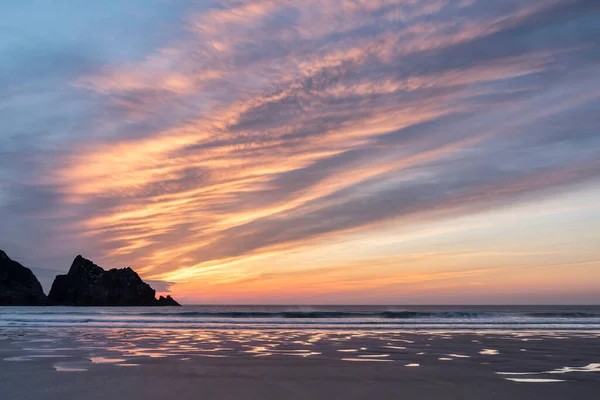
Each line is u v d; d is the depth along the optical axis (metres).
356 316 40.00
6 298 138.62
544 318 32.94
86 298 150.50
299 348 14.69
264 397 7.20
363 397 7.22
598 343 16.55
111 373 9.42
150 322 29.02
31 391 7.56
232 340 17.61
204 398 7.11
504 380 8.72
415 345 15.72
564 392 7.59
